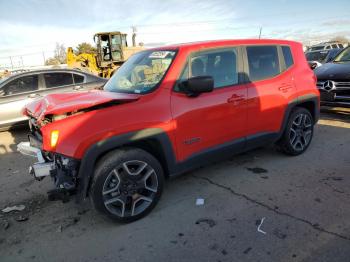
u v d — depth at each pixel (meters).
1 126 7.34
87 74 8.35
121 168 3.23
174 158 3.56
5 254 3.01
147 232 3.21
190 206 3.65
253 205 3.60
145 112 3.31
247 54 4.21
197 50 3.76
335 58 7.82
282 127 4.63
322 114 7.59
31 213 3.73
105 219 3.48
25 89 7.56
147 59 4.01
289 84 4.61
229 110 3.91
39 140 3.52
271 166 4.66
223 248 2.89
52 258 2.91
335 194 3.74
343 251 2.76
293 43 4.89
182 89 3.56
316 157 4.92
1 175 5.02
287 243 2.90
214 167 4.72
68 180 3.15
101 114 3.13
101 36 19.61
